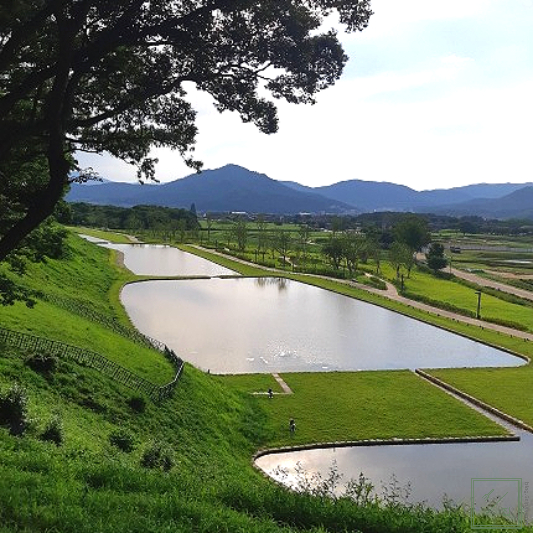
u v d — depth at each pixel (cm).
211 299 9556
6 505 1156
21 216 2209
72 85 1576
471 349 6994
